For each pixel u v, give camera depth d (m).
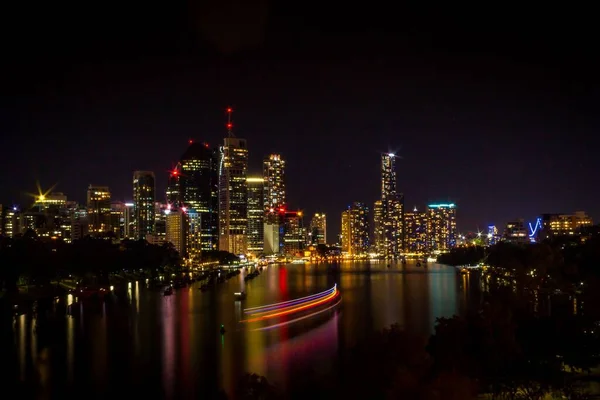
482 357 147.12
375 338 141.38
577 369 153.62
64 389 174.75
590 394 133.75
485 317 157.12
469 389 129.75
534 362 148.38
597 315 189.75
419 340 140.75
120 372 193.50
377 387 128.25
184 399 164.25
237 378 183.38
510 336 152.12
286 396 146.12
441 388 127.38
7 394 169.88
